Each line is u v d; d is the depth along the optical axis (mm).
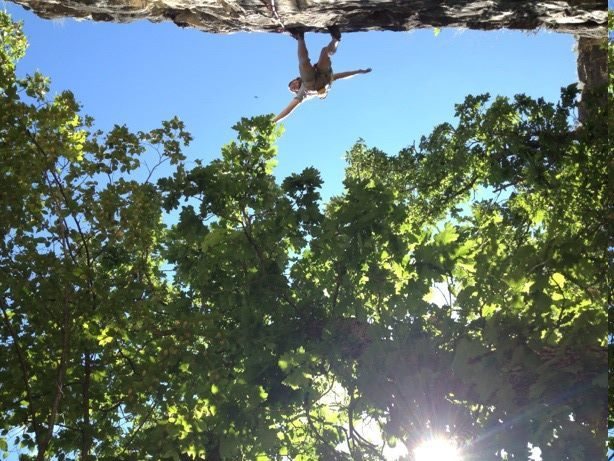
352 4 10453
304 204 9500
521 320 7727
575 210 12828
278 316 9648
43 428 9164
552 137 14586
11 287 8938
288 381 8898
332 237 9453
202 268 9953
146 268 10633
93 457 9117
